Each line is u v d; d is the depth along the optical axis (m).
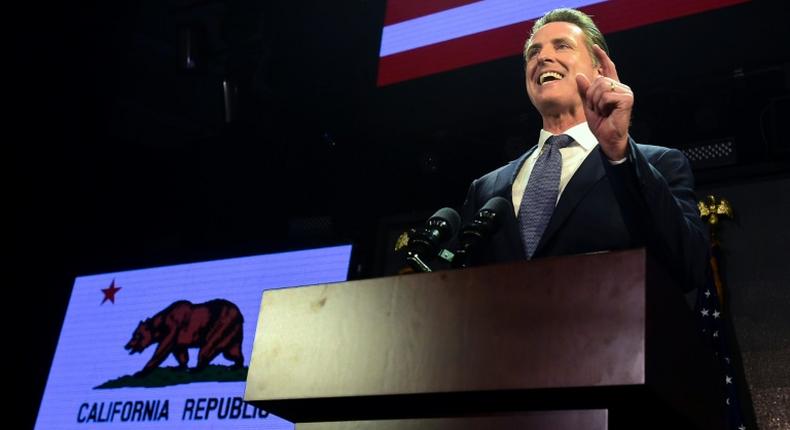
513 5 3.71
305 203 4.68
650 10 3.38
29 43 4.86
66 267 5.02
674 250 1.52
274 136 4.78
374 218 4.28
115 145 5.27
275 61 4.81
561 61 2.04
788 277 3.05
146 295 4.28
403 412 1.26
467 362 1.18
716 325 2.58
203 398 3.86
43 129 4.98
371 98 4.21
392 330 1.24
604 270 1.15
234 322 3.99
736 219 3.20
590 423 1.12
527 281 1.19
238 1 4.89
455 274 1.23
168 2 5.36
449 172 4.09
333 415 1.34
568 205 1.74
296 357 1.30
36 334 4.89
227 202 4.90
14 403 4.79
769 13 3.20
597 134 1.48
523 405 1.18
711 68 3.32
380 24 4.56
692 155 3.53
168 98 5.54
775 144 3.37
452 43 3.82
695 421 1.26
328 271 3.94
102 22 5.03
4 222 4.91
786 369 2.93
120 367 4.14
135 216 5.16
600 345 1.12
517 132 3.87
